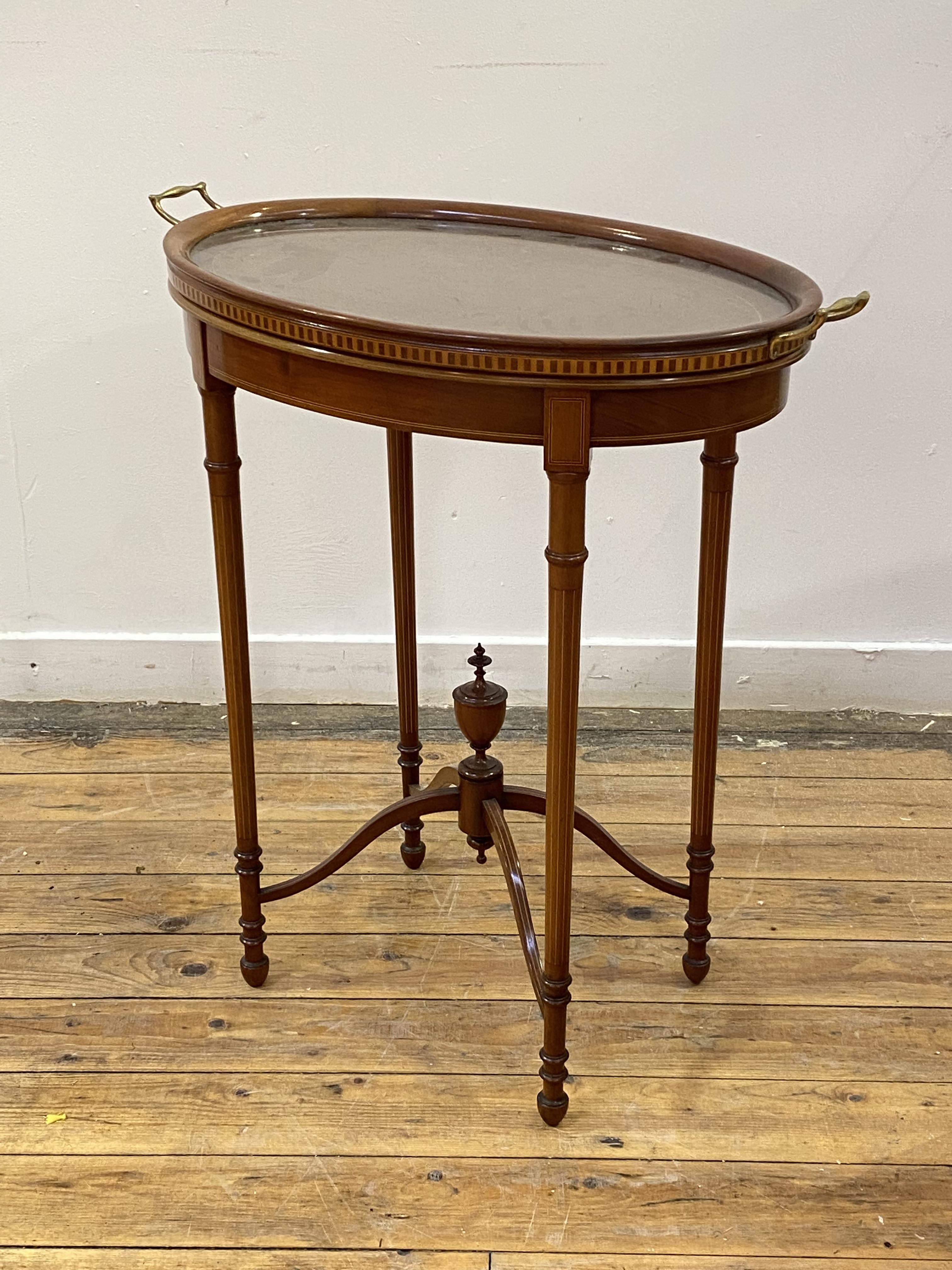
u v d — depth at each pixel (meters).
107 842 2.16
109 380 2.41
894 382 2.42
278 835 2.19
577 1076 1.69
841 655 2.62
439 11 2.19
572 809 1.48
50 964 1.87
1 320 2.36
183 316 2.36
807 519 2.53
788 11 2.18
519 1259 1.43
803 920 2.01
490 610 2.59
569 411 1.26
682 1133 1.61
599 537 2.53
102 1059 1.70
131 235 2.31
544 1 2.18
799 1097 1.67
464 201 2.09
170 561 2.54
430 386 1.29
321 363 1.34
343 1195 1.51
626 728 2.58
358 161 2.30
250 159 2.29
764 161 2.29
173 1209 1.49
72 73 2.21
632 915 2.01
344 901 2.03
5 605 2.57
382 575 2.56
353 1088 1.66
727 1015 1.80
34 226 2.31
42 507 2.49
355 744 2.49
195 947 1.92
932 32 2.19
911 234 2.32
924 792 2.36
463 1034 1.75
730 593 2.59
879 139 2.26
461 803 1.82
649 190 2.31
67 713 2.59
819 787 2.37
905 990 1.86
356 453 2.46
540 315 1.37
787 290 1.50
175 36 2.20
